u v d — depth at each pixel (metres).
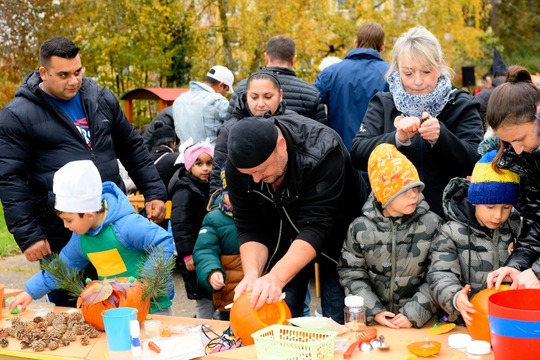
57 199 3.42
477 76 27.41
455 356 2.69
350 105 5.05
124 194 3.87
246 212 3.37
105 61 16.64
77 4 14.65
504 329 2.38
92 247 3.59
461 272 3.06
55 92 3.93
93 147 4.06
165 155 5.95
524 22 32.81
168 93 11.62
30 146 3.94
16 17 13.66
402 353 2.76
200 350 2.86
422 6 19.61
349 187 3.34
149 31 16.48
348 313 3.05
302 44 16.19
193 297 4.52
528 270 2.72
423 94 3.50
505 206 2.96
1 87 13.77
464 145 3.36
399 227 3.13
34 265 7.86
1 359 3.10
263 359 2.67
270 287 2.93
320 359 2.60
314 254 3.09
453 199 3.13
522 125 2.59
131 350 2.96
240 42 16.64
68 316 3.37
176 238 4.55
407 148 3.46
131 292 3.26
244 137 2.86
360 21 18.98
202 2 17.30
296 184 3.08
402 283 3.14
